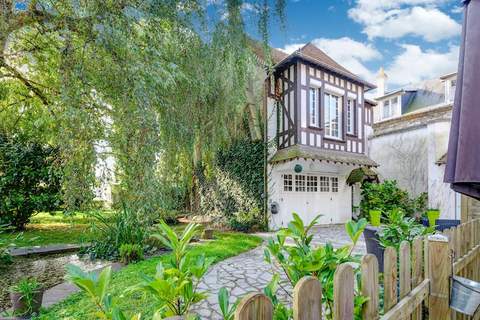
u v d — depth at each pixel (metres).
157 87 5.32
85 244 6.43
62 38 5.50
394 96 15.07
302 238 1.63
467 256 2.63
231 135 10.10
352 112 11.65
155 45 5.38
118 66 4.91
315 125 10.27
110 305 1.10
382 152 14.03
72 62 4.79
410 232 2.67
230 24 5.95
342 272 1.12
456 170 1.68
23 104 8.23
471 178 1.61
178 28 5.54
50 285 4.21
